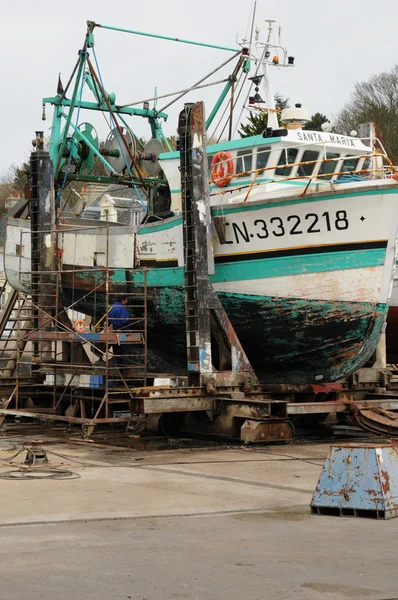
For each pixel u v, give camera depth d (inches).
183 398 463.5
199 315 476.1
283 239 514.3
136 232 580.4
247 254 528.7
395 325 716.0
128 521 256.7
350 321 511.8
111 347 564.7
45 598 178.2
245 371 486.0
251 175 568.1
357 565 207.2
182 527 248.8
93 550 219.3
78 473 351.9
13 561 207.5
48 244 587.2
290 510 276.2
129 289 587.5
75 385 527.5
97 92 669.3
